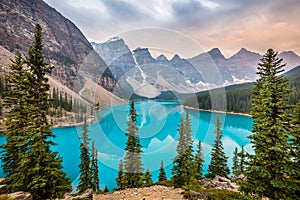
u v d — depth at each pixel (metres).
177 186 11.41
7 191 9.75
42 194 9.70
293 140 6.45
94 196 10.41
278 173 6.02
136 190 11.02
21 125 14.78
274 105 6.07
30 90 11.09
